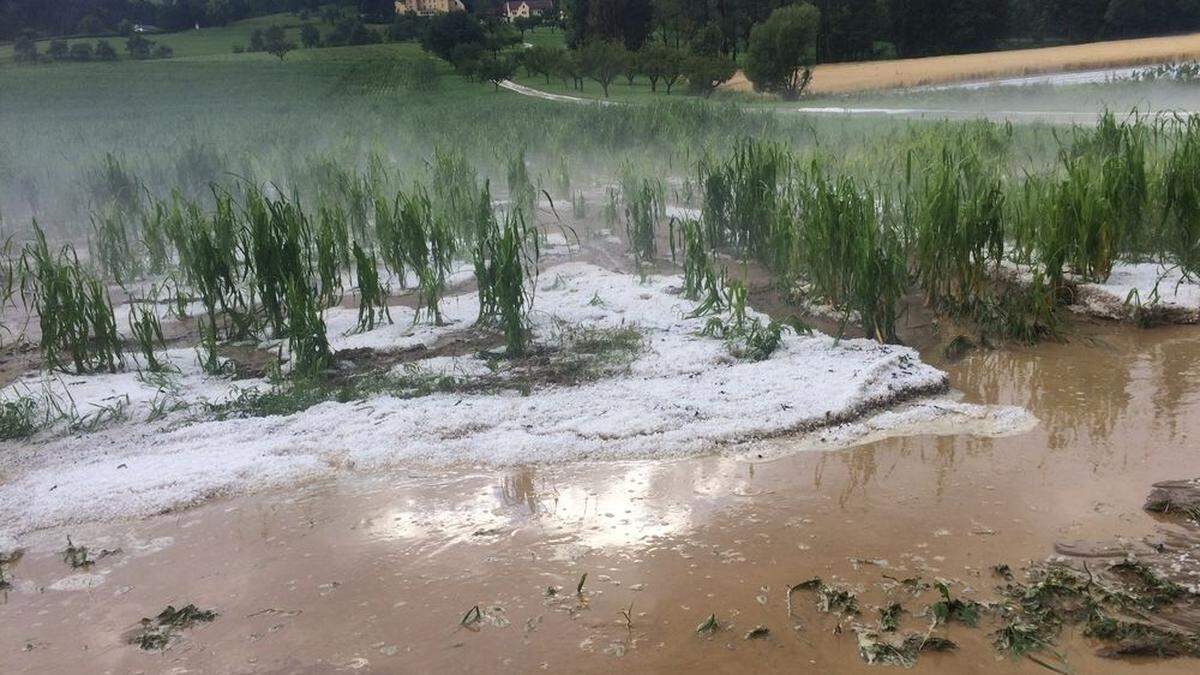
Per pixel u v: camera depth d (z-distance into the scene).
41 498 4.31
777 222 7.71
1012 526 3.81
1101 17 82.94
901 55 85.00
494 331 6.80
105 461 4.75
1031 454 4.52
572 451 4.65
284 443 4.85
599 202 12.47
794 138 15.38
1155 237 7.69
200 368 6.31
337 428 5.02
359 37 92.56
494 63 57.44
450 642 3.17
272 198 12.61
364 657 3.12
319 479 4.49
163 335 7.23
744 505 4.09
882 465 4.45
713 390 5.33
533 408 5.19
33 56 75.12
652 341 6.33
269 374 5.94
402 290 8.20
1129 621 3.10
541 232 10.45
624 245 9.59
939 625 3.15
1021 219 7.68
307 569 3.69
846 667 2.96
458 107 30.97
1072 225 6.98
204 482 4.41
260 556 3.81
